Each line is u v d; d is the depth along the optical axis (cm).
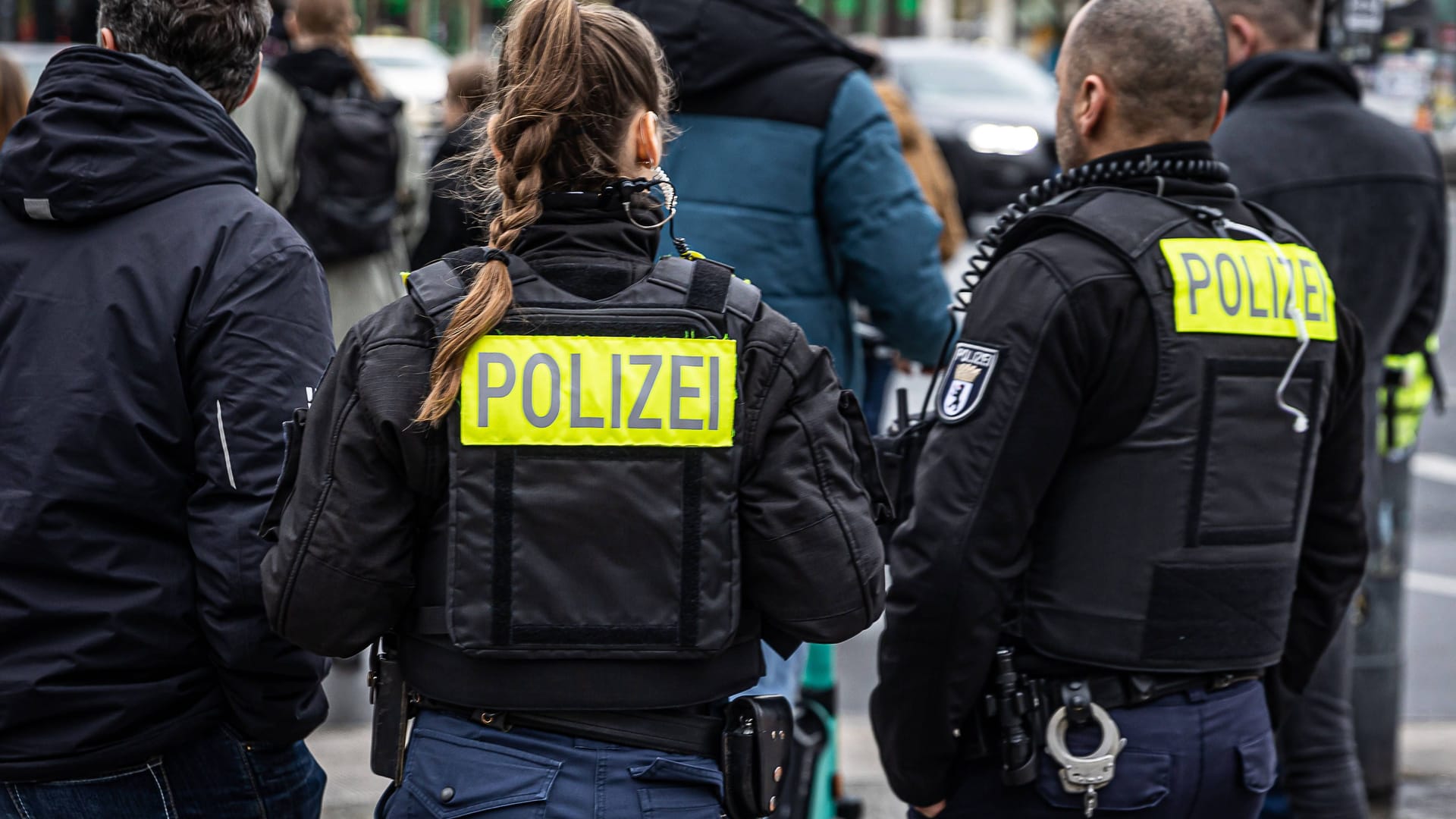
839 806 428
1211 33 269
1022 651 267
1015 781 261
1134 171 268
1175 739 259
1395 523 466
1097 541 257
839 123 370
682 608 217
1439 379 451
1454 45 2500
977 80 1756
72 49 257
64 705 246
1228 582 259
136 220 255
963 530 254
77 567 247
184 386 251
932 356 385
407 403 214
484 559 214
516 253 224
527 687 217
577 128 223
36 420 247
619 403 215
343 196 581
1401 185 379
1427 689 620
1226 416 255
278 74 584
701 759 225
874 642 686
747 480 222
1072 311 251
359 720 557
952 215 667
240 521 246
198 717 258
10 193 256
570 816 216
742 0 368
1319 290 270
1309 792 348
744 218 371
